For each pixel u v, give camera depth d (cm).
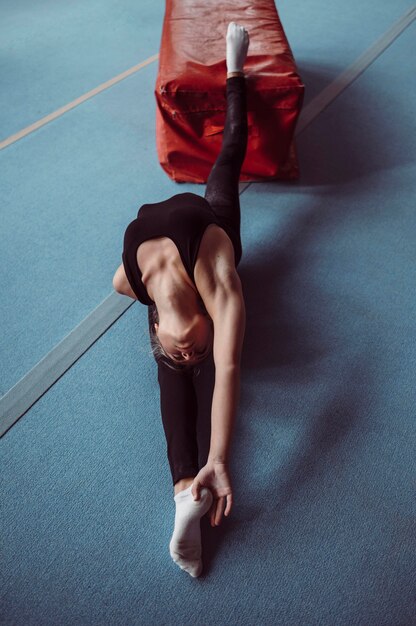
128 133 271
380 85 298
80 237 221
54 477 156
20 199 237
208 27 245
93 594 136
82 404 171
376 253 213
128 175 248
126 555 142
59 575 139
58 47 332
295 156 246
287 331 188
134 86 301
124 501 151
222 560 141
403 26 347
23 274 207
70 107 287
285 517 147
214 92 214
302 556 141
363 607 133
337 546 142
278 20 252
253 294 199
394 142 263
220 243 152
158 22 357
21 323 192
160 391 159
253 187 242
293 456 159
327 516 147
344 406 169
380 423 165
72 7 374
